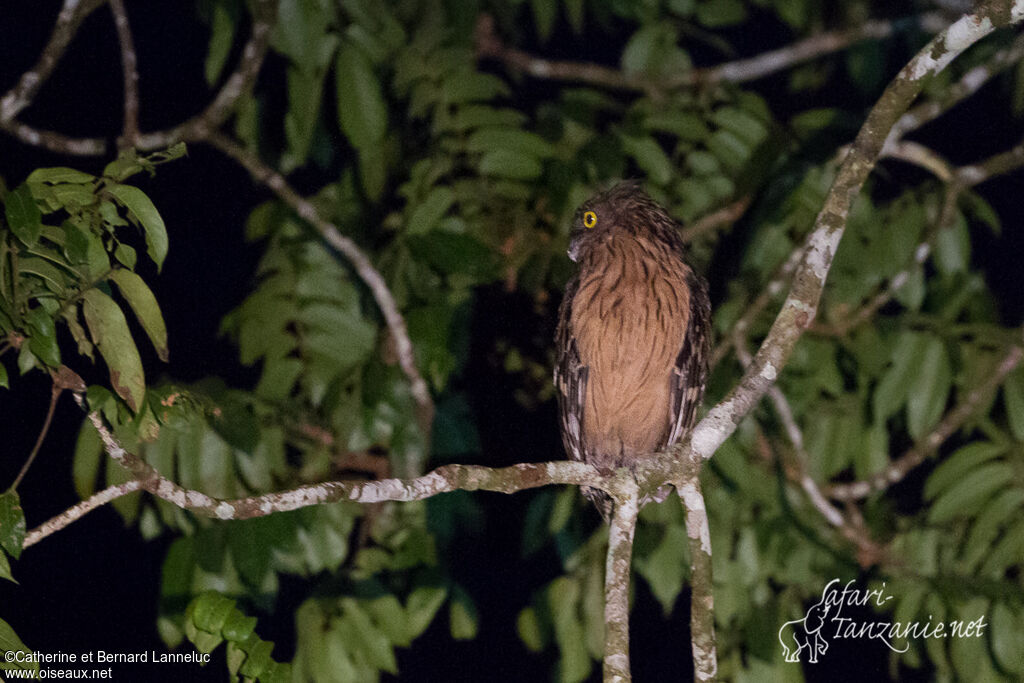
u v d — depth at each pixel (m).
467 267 8.93
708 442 6.87
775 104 13.34
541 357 11.29
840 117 10.66
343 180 10.52
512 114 9.61
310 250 9.66
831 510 9.73
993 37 10.91
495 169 9.12
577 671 9.52
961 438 11.32
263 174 9.97
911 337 9.33
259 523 8.75
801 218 9.56
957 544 9.72
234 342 10.33
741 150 9.97
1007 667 9.01
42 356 5.50
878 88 12.12
